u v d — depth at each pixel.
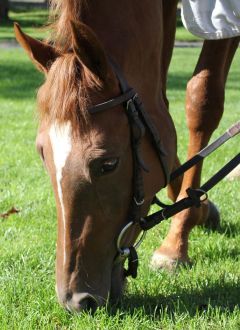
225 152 9.20
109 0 3.81
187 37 33.72
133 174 3.75
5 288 4.63
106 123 3.57
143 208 3.95
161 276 4.88
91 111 3.53
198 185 5.36
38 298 4.39
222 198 7.07
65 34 3.65
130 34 3.84
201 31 4.52
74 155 3.51
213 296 4.55
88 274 3.71
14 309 4.30
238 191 7.37
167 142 4.08
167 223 6.20
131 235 3.94
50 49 3.71
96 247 3.69
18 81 17.78
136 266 4.01
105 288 3.79
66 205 3.59
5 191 7.43
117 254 3.85
